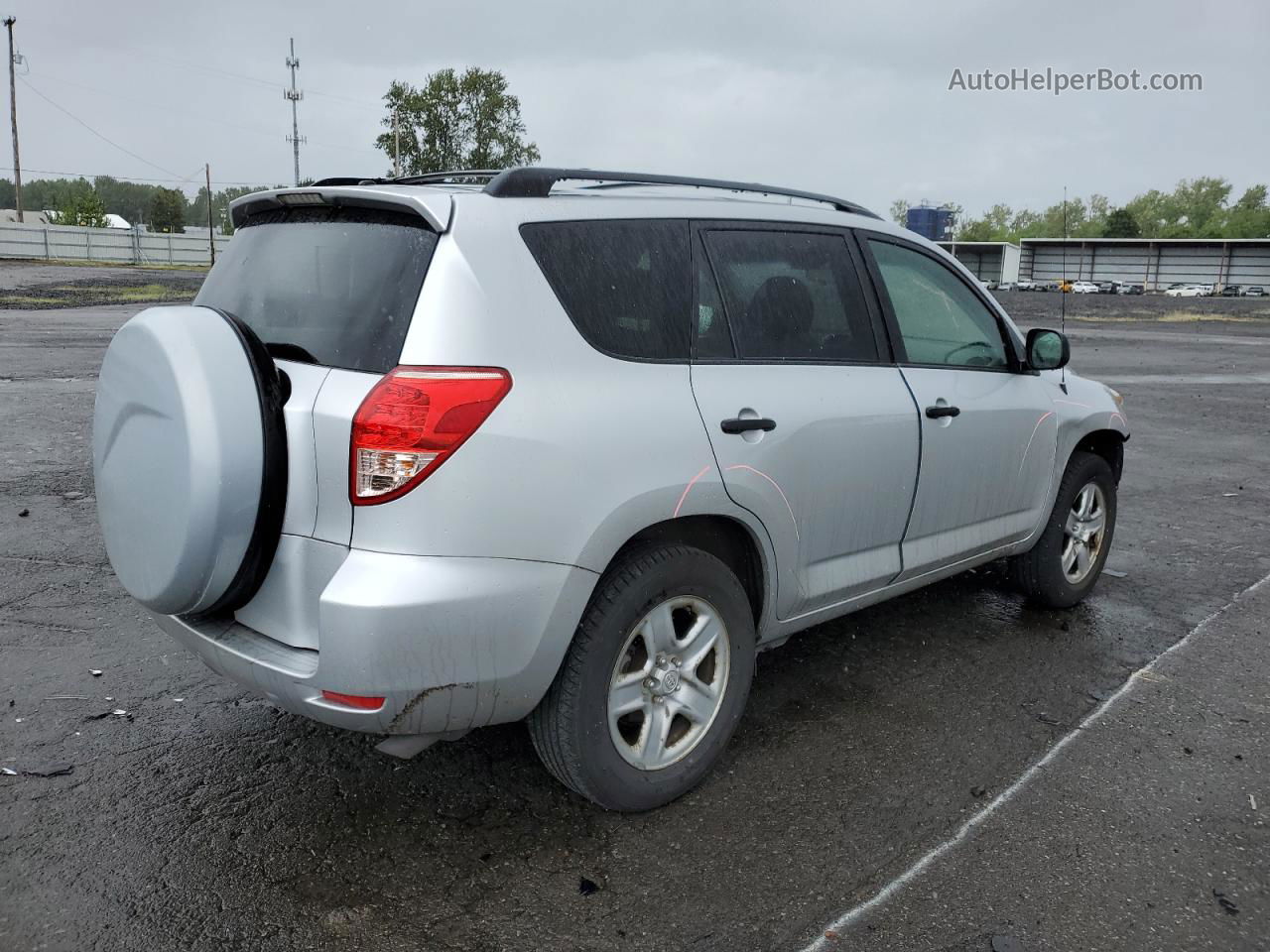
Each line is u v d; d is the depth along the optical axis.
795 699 3.97
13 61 66.00
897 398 3.72
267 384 2.62
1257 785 3.40
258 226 3.16
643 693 3.07
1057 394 4.68
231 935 2.53
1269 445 10.46
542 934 2.57
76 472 7.37
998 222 145.00
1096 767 3.50
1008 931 2.62
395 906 2.66
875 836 3.04
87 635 4.42
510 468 2.58
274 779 3.26
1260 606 5.25
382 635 2.46
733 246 3.35
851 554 3.68
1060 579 4.90
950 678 4.22
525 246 2.77
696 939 2.57
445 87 78.75
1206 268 90.62
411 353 2.54
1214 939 2.61
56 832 2.94
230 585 2.67
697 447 2.99
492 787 3.25
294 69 79.50
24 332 17.42
